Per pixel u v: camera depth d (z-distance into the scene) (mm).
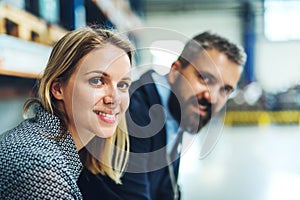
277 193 3613
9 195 673
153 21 10852
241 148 6008
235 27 10742
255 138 7152
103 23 883
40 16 1784
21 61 1580
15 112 1521
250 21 10633
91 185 895
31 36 1703
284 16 10789
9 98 1577
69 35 723
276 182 3994
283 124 9266
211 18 10820
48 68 738
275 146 6246
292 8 10422
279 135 7574
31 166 678
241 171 4422
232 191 3668
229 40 1162
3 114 1527
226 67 1104
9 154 702
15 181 674
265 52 11469
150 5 10453
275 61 11477
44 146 721
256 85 10258
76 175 770
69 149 755
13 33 1554
